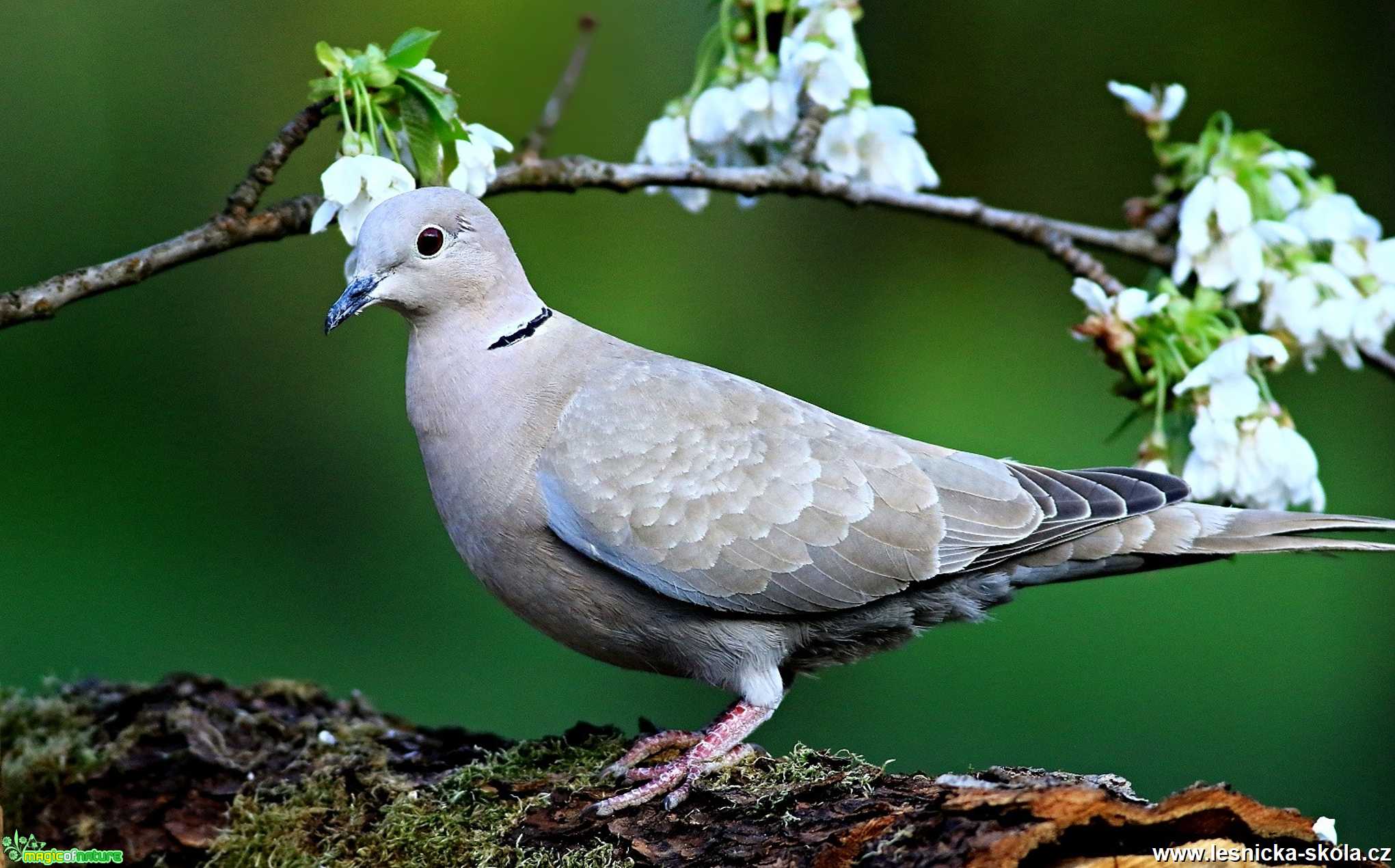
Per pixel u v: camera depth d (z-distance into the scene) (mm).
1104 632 11703
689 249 13961
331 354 13328
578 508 6449
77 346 12938
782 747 11461
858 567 6492
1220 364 7191
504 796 6238
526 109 13180
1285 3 13453
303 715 7352
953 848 5043
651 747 6457
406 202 6605
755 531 6430
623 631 6715
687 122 7988
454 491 6715
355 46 13430
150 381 13000
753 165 8523
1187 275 7707
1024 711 11281
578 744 6750
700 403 6586
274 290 13391
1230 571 12000
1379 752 11078
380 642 11922
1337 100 13422
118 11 13516
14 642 11562
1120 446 12867
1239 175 7820
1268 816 5121
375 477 12883
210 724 7016
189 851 6445
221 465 12836
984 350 13570
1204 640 11602
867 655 7062
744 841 5598
